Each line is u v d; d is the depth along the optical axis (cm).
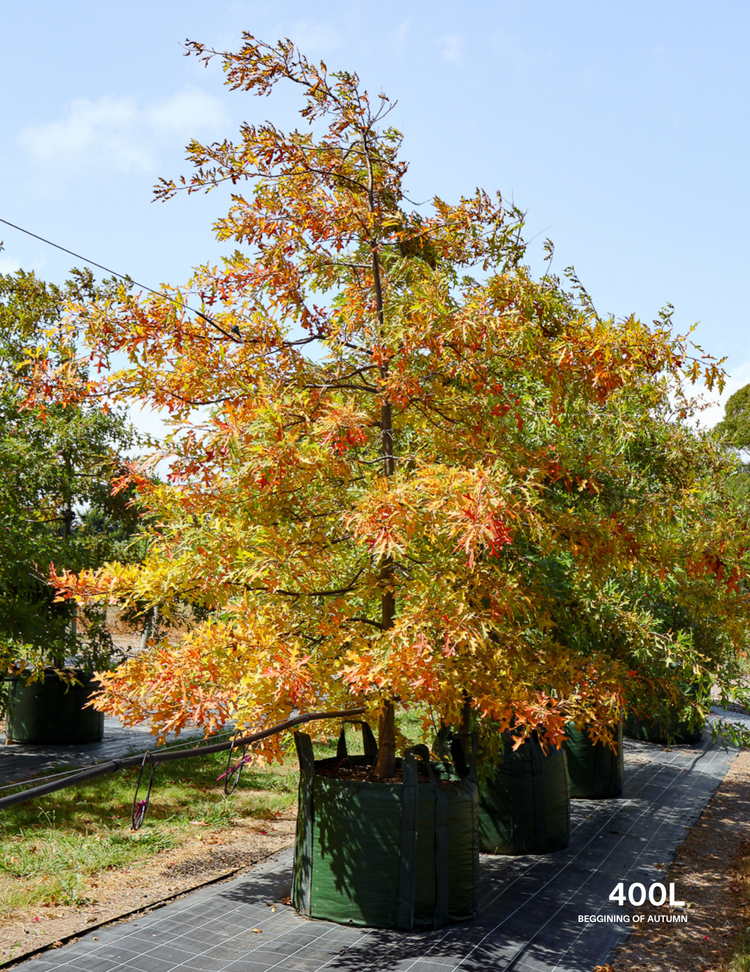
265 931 550
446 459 587
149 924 558
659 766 1234
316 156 634
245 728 511
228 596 548
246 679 480
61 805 892
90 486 1241
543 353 526
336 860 568
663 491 695
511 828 762
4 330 1169
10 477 1098
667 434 813
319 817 580
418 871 559
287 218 606
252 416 505
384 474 600
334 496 565
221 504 531
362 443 532
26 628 1047
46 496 1255
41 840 759
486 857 756
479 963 508
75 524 1299
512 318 514
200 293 572
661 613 909
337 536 577
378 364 582
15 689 1352
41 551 1070
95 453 1216
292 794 991
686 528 627
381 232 635
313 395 557
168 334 543
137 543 1137
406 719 1295
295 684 477
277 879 670
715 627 910
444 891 565
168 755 381
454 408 594
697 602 735
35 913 572
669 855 783
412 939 542
